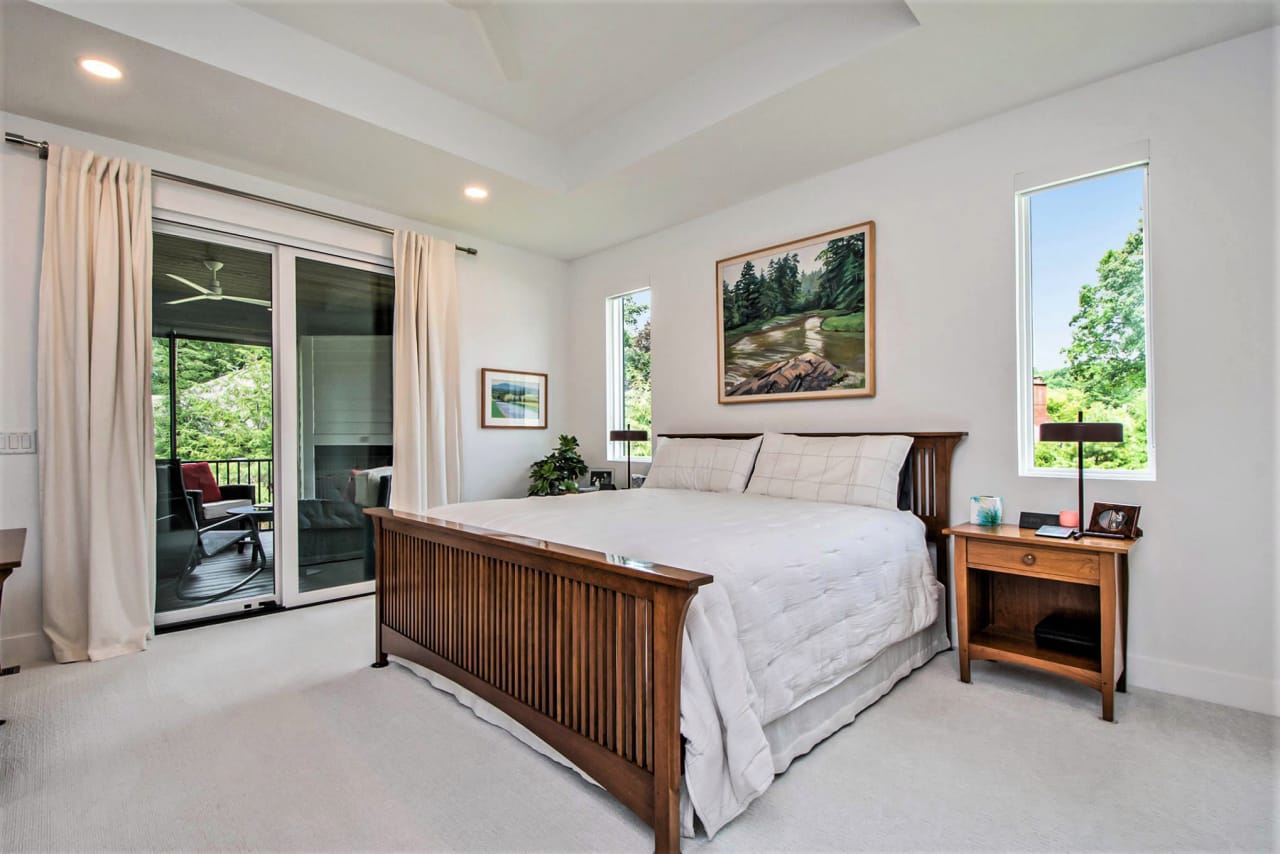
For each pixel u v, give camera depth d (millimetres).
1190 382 2322
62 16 2080
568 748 1742
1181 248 2346
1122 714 2156
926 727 2062
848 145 3131
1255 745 1923
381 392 4059
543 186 3621
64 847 1456
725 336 4004
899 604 2396
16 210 2705
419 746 1952
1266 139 2184
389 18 2545
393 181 3520
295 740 1985
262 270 3549
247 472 3490
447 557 2309
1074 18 2137
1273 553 2162
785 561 1901
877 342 3262
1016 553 2359
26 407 2723
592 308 5023
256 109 2713
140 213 2975
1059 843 1457
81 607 2775
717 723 1505
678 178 3527
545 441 5000
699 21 2590
